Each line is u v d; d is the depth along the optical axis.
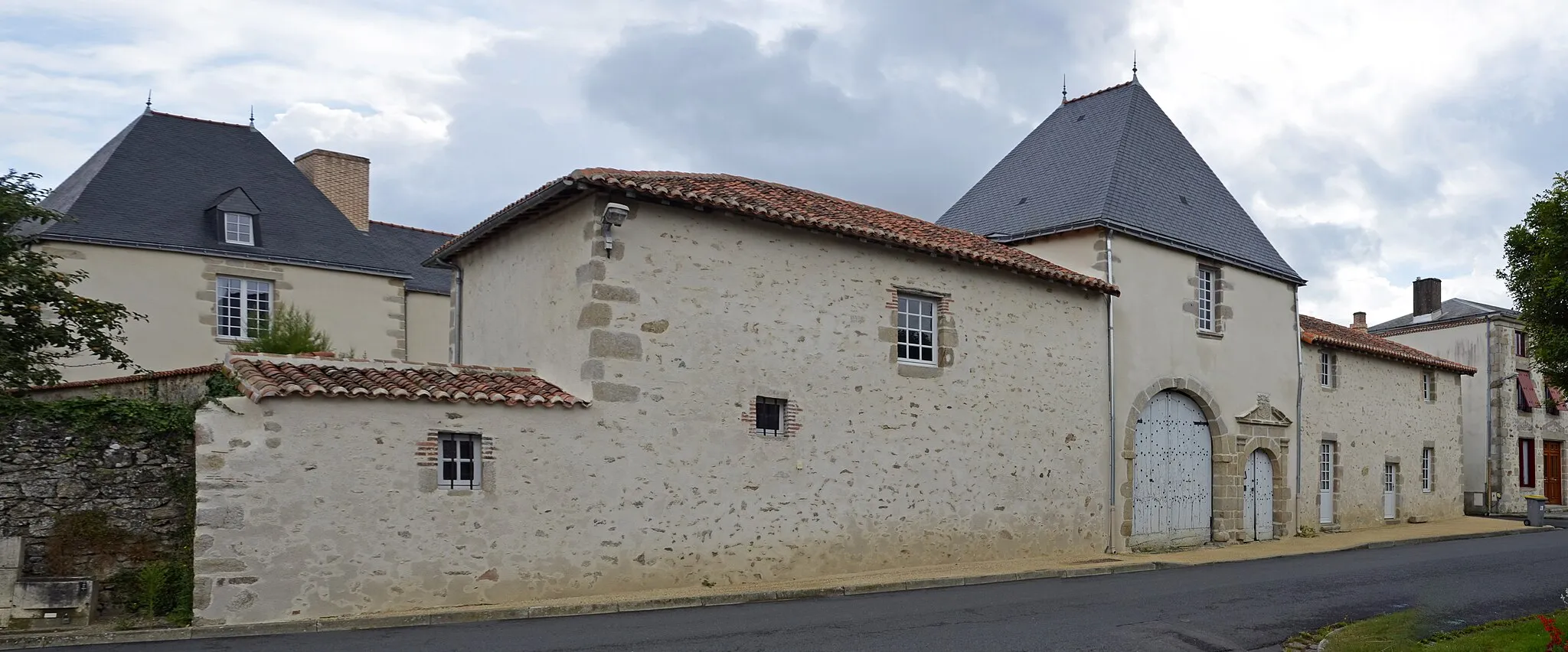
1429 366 23.56
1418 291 32.88
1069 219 16.23
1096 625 9.08
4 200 11.43
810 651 7.77
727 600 10.18
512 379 10.60
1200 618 9.55
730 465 11.20
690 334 11.02
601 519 10.29
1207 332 17.33
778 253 11.83
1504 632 8.70
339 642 7.95
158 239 17.66
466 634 8.33
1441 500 24.05
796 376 11.84
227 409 8.64
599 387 10.34
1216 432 17.31
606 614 9.45
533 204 11.11
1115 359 15.59
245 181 19.95
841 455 12.15
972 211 18.89
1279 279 19.11
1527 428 29.28
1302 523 19.12
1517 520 23.70
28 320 11.76
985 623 9.10
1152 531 16.06
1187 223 17.45
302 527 8.82
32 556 8.84
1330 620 9.62
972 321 13.72
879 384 12.61
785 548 11.56
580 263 10.70
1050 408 14.56
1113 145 17.28
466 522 9.57
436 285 22.38
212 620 8.41
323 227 20.27
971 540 13.41
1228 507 17.25
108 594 9.09
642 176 11.41
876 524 12.43
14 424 8.93
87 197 17.58
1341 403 20.83
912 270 13.09
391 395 9.29
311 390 8.90
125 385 12.93
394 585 9.18
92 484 9.16
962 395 13.49
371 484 9.17
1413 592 11.34
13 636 8.02
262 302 18.81
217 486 8.53
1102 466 15.27
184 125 20.12
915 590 11.31
